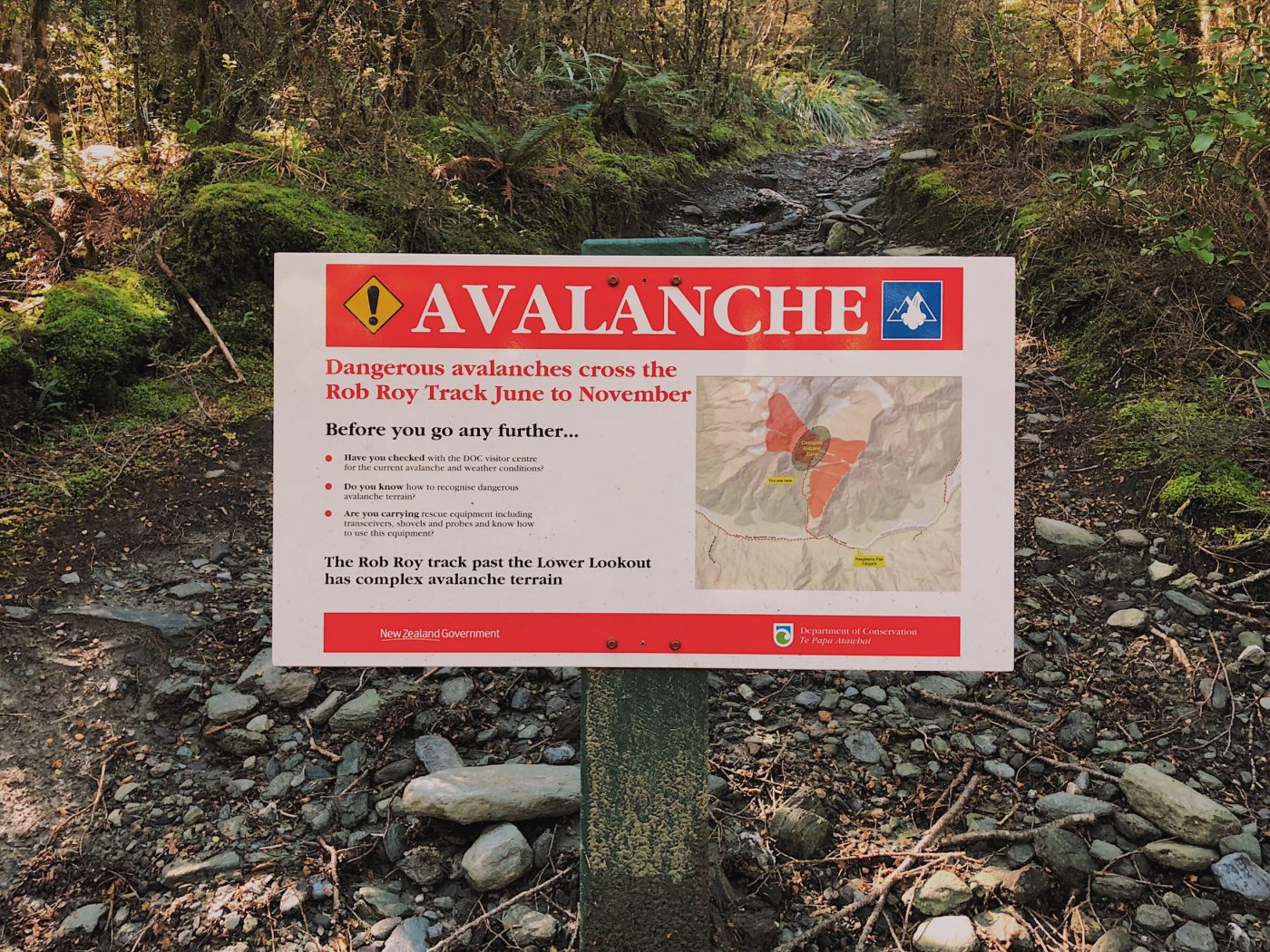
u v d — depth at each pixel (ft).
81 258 15.26
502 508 5.40
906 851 7.57
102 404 12.80
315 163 16.70
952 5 26.25
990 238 19.24
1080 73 20.17
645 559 5.43
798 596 5.42
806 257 5.31
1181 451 11.74
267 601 10.10
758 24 40.01
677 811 5.76
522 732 8.82
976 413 5.35
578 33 28.96
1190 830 7.54
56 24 17.94
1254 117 12.90
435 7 21.43
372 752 8.55
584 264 5.32
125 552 10.48
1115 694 9.23
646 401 5.37
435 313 5.33
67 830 7.68
